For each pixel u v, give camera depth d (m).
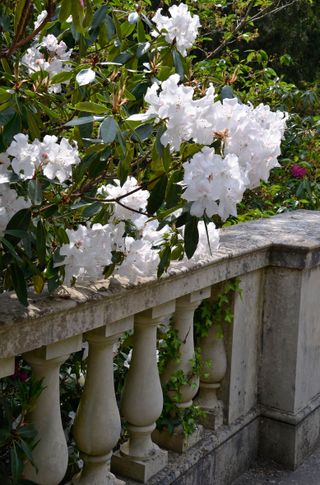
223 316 3.65
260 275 3.92
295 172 6.39
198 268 3.07
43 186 2.34
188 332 3.39
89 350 2.75
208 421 3.64
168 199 2.28
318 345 4.18
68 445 3.11
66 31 2.99
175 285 3.02
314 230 4.18
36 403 2.49
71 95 2.83
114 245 2.53
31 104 2.36
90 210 2.42
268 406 4.00
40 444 2.51
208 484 3.54
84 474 2.84
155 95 2.18
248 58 6.74
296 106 7.01
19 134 2.09
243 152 2.19
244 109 2.27
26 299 2.20
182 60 2.77
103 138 2.08
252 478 3.86
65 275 2.35
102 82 2.75
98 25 2.83
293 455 3.96
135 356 3.05
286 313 3.91
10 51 2.43
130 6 3.69
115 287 2.60
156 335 3.22
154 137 2.51
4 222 2.14
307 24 16.08
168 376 3.37
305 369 4.04
